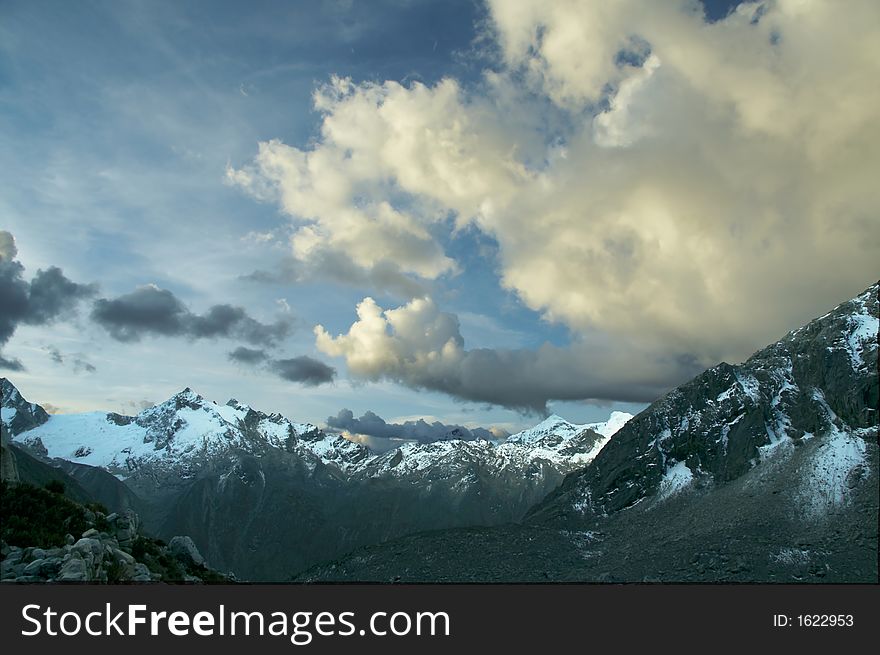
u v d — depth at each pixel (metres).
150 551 59.09
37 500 54.41
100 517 59.34
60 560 42.91
